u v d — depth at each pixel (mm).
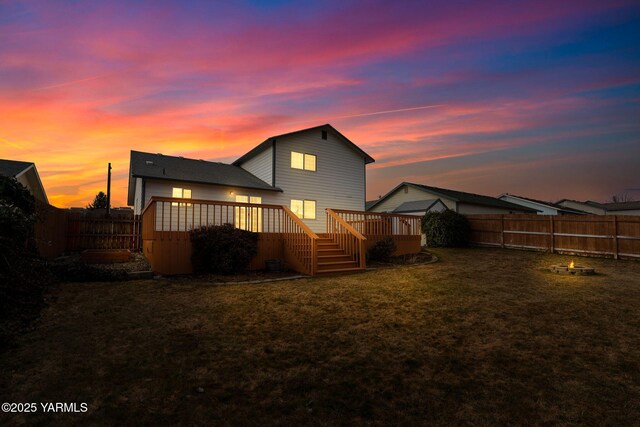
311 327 4543
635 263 10844
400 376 3156
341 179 18844
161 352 3592
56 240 10562
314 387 2914
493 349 3846
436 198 25031
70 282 6641
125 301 5496
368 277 8398
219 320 4738
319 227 17703
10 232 5297
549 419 2473
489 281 7863
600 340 4133
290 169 16781
